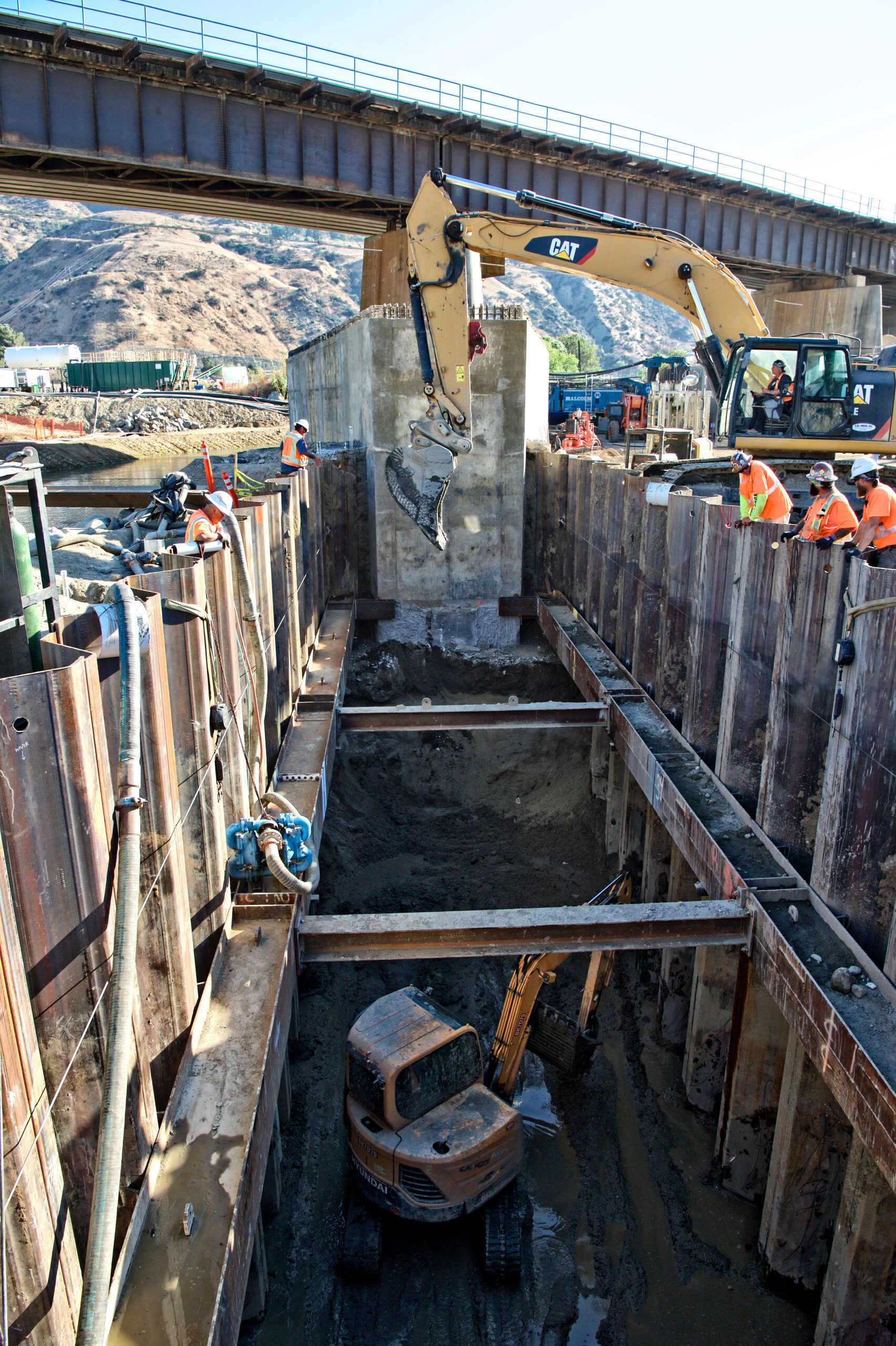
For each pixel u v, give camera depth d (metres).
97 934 5.05
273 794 8.66
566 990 14.35
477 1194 9.62
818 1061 7.48
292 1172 10.80
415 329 15.31
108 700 5.64
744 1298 9.69
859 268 43.34
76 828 4.87
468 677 20.92
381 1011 10.59
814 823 9.24
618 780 15.88
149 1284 5.11
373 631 21.62
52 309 139.50
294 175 27.73
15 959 4.33
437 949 8.52
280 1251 10.02
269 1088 6.70
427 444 15.53
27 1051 4.43
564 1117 12.21
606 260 16.56
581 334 186.75
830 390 16.25
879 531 9.34
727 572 11.33
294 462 16.83
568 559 20.64
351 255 177.12
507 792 18.39
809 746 9.16
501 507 21.02
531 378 22.59
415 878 16.02
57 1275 4.68
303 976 13.53
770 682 10.20
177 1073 6.37
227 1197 5.58
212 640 7.70
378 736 18.86
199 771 7.14
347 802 17.05
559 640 18.83
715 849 9.79
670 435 25.45
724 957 11.14
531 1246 10.41
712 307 16.80
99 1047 5.14
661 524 13.99
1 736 4.44
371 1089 9.79
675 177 34.72
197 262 152.75
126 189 28.95
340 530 20.88
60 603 8.86
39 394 57.69
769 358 16.36
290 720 12.45
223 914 7.74
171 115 25.53
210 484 11.04
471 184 15.13
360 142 28.75
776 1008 9.75
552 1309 9.62
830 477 9.63
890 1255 7.93
